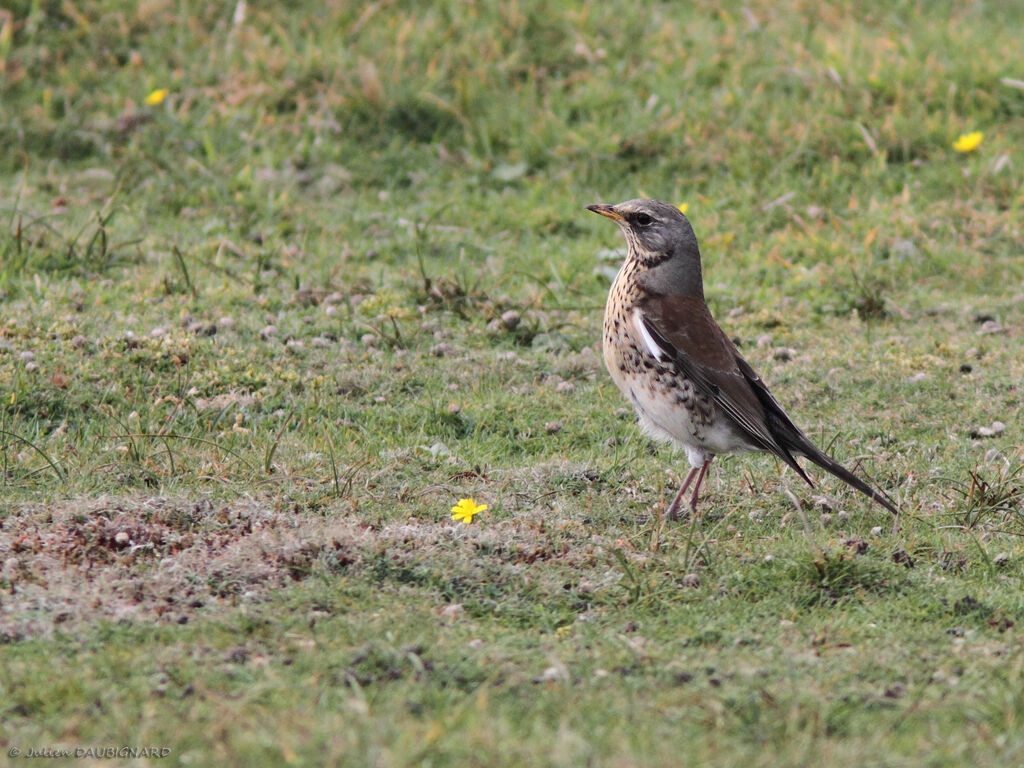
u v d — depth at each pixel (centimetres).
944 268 1572
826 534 959
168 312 1352
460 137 1828
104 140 1752
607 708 661
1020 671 718
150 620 757
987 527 977
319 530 890
